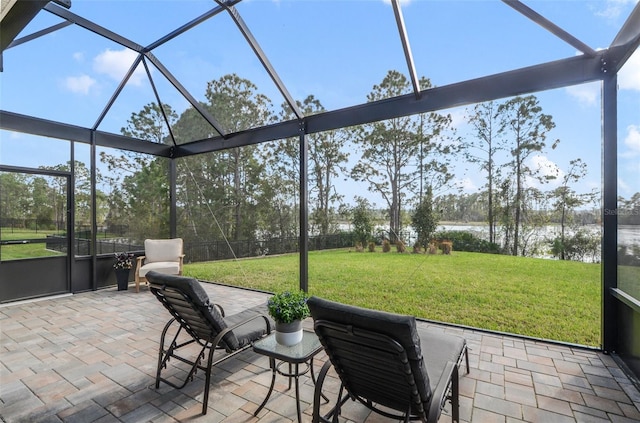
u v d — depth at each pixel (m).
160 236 6.80
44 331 3.58
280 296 2.21
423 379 1.44
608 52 2.78
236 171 9.95
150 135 6.32
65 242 5.38
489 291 5.07
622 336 2.76
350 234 7.60
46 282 5.16
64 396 2.28
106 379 2.53
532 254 5.27
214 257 9.41
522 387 2.40
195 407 2.15
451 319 4.24
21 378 2.54
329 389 2.42
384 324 1.33
